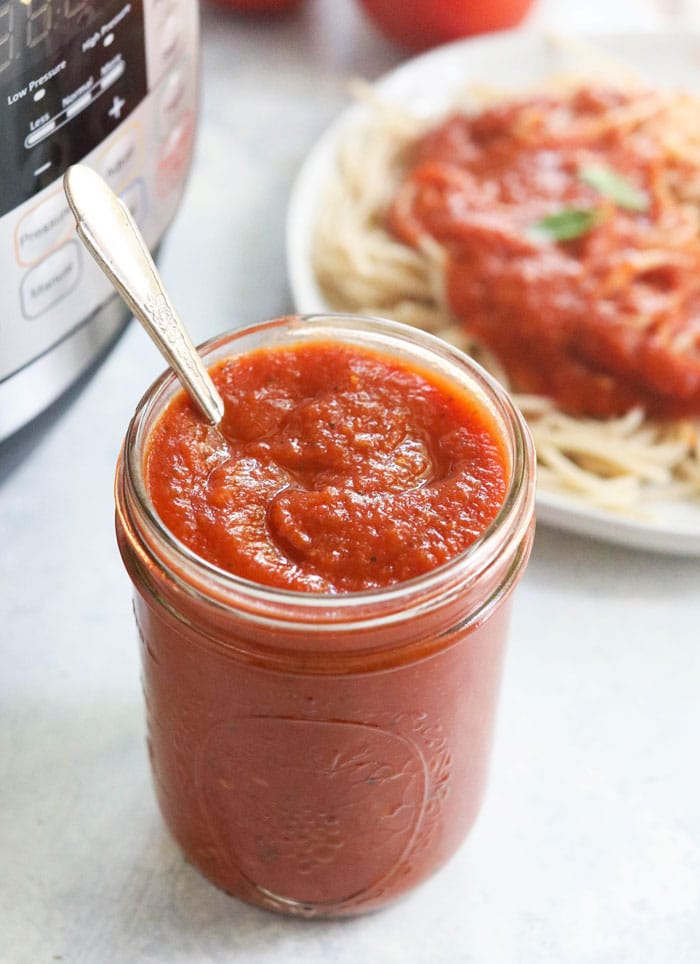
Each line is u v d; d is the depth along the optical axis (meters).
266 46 0.87
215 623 0.45
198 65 0.60
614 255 0.68
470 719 0.49
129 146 0.55
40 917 0.52
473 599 0.46
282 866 0.50
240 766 0.48
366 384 0.49
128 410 0.65
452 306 0.69
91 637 0.58
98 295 0.57
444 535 0.47
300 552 0.47
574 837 0.54
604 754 0.56
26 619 0.59
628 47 0.83
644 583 0.61
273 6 0.88
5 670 0.57
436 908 0.53
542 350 0.67
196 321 0.68
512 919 0.52
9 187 0.51
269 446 0.48
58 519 0.62
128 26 0.53
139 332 0.68
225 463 0.48
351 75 0.85
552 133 0.74
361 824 0.49
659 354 0.65
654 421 0.68
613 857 0.54
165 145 0.58
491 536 0.45
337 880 0.51
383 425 0.49
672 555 0.62
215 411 0.48
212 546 0.47
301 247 0.69
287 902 0.52
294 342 0.50
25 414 0.57
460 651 0.47
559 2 0.93
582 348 0.67
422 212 0.72
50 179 0.52
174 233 0.72
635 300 0.67
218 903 0.53
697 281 0.68
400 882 0.51
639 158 0.73
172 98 0.57
